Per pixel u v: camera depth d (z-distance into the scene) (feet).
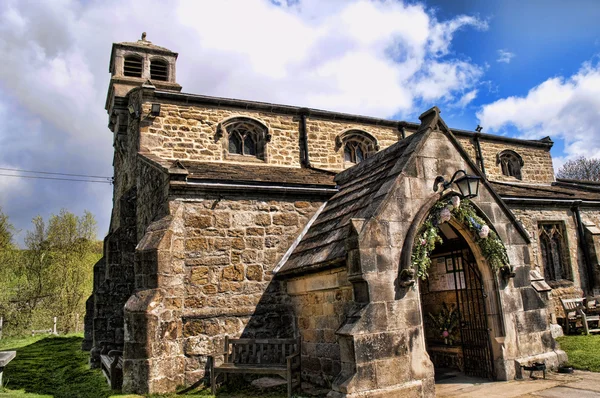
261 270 33.32
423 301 36.60
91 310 54.03
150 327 27.86
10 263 92.53
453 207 26.23
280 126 50.72
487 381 27.14
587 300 47.57
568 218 51.93
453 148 28.35
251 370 27.17
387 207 24.50
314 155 51.72
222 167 41.68
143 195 42.45
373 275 22.95
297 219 35.86
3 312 82.28
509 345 27.25
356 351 21.50
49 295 89.97
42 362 44.50
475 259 28.60
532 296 29.12
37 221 97.86
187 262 31.04
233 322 31.45
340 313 26.66
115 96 54.80
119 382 29.45
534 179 68.59
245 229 33.63
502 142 66.85
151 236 30.58
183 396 26.73
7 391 28.55
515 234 29.58
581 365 29.04
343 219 29.48
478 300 29.45
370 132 55.77
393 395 21.93
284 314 32.96
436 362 34.19
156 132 44.50
